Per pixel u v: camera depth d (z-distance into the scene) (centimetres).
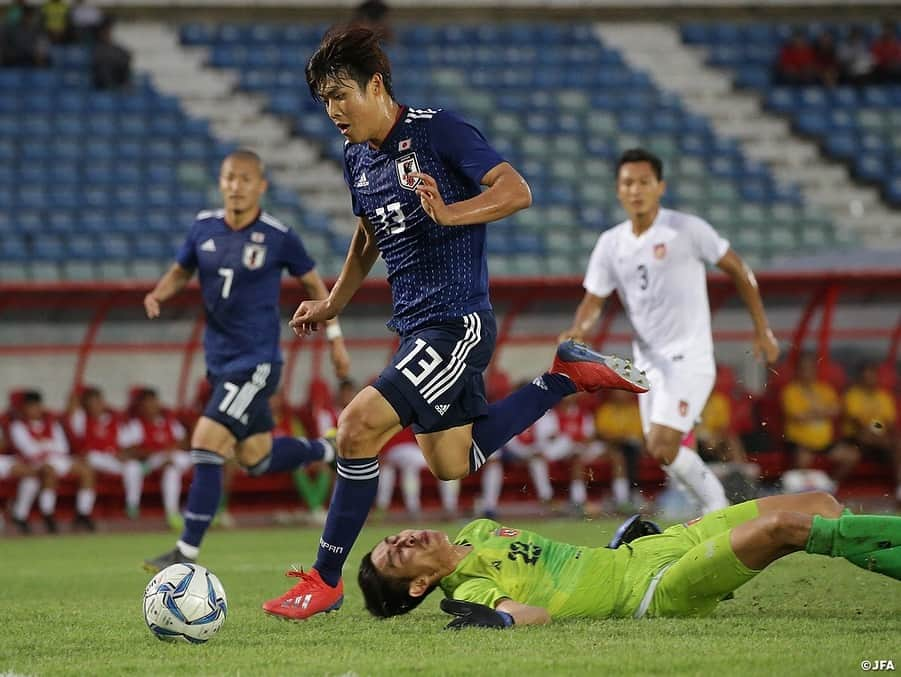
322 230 8200
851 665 1521
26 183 8050
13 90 8712
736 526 1997
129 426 5741
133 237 7819
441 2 9938
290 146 8919
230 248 3216
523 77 9588
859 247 8762
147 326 5841
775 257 8581
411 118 2073
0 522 5841
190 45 9444
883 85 9944
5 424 5575
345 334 6062
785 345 3328
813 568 2780
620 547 2078
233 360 3234
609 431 6022
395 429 2075
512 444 5975
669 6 10200
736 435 5978
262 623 2095
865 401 6075
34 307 5475
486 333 2128
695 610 2002
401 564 2044
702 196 8944
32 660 1695
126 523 6016
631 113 9512
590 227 8362
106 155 8419
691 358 3244
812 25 10331
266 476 6016
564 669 1516
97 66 8788
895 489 6175
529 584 2014
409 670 1530
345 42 2020
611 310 5975
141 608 2422
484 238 2159
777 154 9444
